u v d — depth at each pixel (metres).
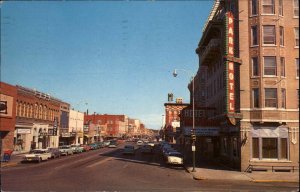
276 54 32.06
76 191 18.20
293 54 32.72
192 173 29.58
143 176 26.91
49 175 25.72
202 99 59.19
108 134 151.62
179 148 73.62
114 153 57.28
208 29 42.78
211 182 24.47
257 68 32.34
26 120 52.94
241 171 31.36
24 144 52.81
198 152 59.06
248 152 31.66
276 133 31.81
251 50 32.66
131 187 20.41
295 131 31.80
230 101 31.31
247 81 32.47
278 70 31.98
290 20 33.09
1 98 44.06
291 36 32.91
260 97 31.84
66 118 75.44
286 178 26.88
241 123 32.03
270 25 32.47
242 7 33.38
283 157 31.73
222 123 39.12
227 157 37.53
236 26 34.09
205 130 40.09
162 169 33.25
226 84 31.42
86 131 93.50
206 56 45.62
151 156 51.50
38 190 18.28
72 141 80.44
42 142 60.19
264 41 32.44
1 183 20.73
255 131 31.95
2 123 44.28
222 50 40.03
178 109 131.00
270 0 32.81
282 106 32.06
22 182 21.45
